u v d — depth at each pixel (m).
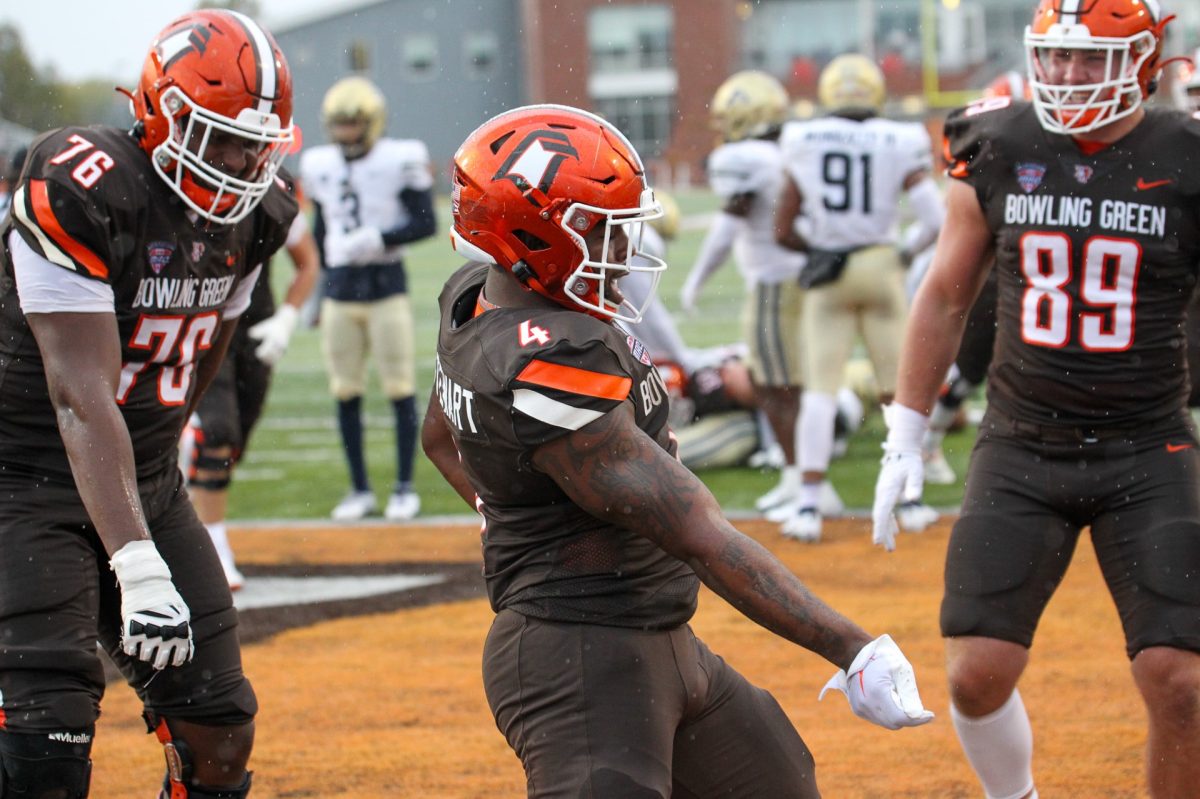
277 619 10.84
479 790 7.54
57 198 5.55
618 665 4.96
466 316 5.22
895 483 6.97
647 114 75.44
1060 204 6.60
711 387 15.88
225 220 5.98
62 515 5.93
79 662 5.78
